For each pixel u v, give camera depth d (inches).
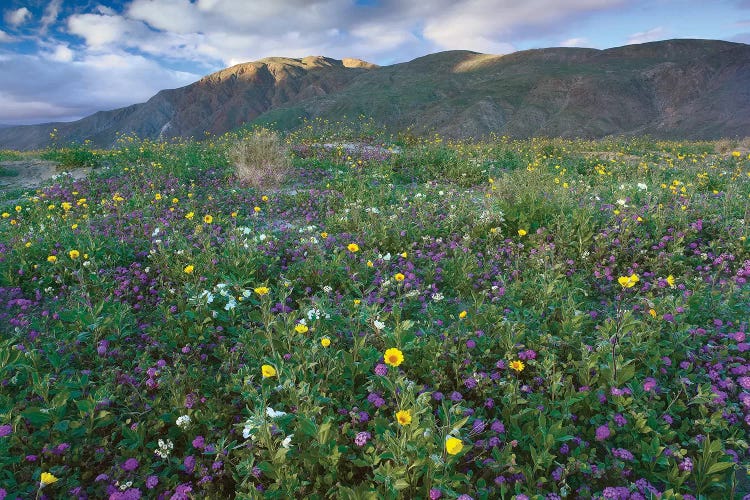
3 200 469.1
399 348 163.0
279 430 118.6
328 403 139.6
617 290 237.1
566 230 292.0
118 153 669.9
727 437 138.3
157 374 154.6
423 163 616.4
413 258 279.6
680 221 301.6
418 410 113.7
